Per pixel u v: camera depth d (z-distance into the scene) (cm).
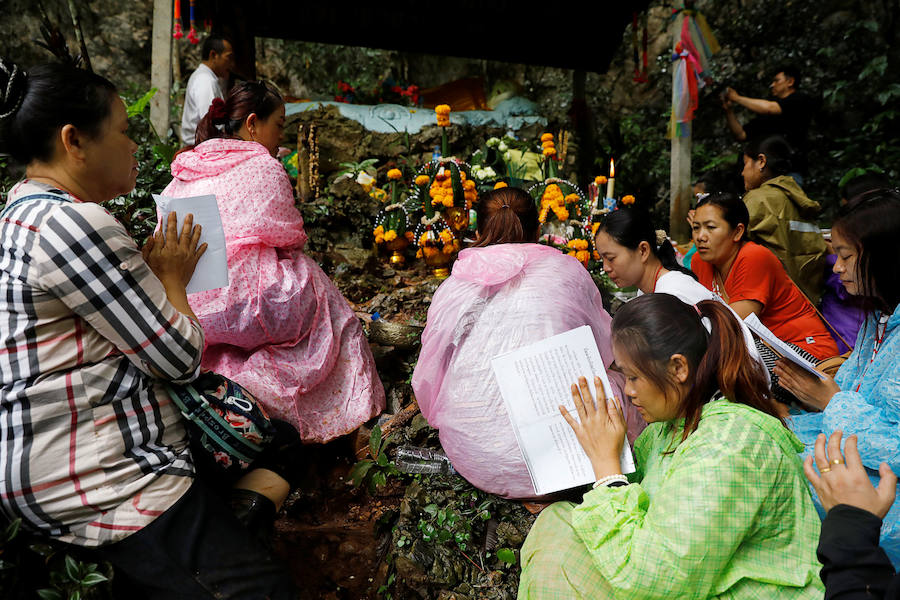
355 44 707
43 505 151
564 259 226
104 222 154
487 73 1042
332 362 277
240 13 634
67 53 200
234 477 189
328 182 632
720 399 154
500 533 222
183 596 158
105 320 154
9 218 154
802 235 356
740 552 146
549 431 177
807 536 146
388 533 246
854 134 780
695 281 233
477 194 424
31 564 155
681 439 154
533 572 170
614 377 218
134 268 157
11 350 150
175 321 163
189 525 163
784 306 301
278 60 984
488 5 694
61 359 153
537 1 697
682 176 554
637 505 153
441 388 223
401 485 270
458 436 216
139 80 909
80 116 158
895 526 158
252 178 259
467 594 214
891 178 725
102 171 167
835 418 175
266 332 258
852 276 183
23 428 149
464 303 216
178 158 267
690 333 152
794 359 198
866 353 196
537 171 615
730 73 880
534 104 784
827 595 118
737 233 296
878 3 791
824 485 125
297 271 272
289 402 255
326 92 988
